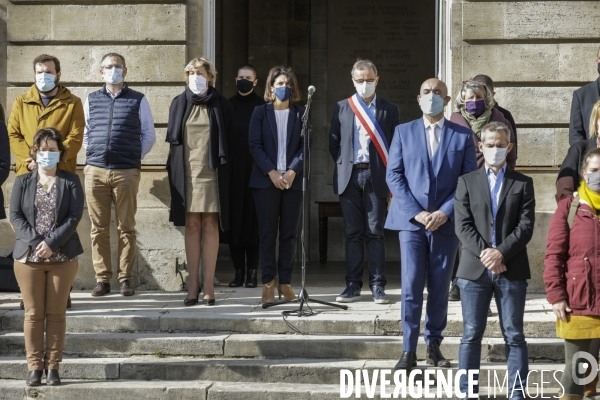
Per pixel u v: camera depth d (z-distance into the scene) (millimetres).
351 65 12133
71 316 6766
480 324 5480
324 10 12141
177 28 8188
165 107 8195
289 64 12125
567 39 7980
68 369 6297
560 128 7988
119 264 7809
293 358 6398
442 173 5988
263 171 7207
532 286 7887
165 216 8094
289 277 7352
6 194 8258
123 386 6047
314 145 12086
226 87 12086
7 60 8336
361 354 6348
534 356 6316
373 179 7262
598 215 5191
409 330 5957
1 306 7242
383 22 12125
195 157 7281
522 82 8016
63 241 6020
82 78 8266
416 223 5938
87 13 8250
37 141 6039
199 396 5969
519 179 5484
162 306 7230
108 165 7605
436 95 5953
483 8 8016
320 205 11250
